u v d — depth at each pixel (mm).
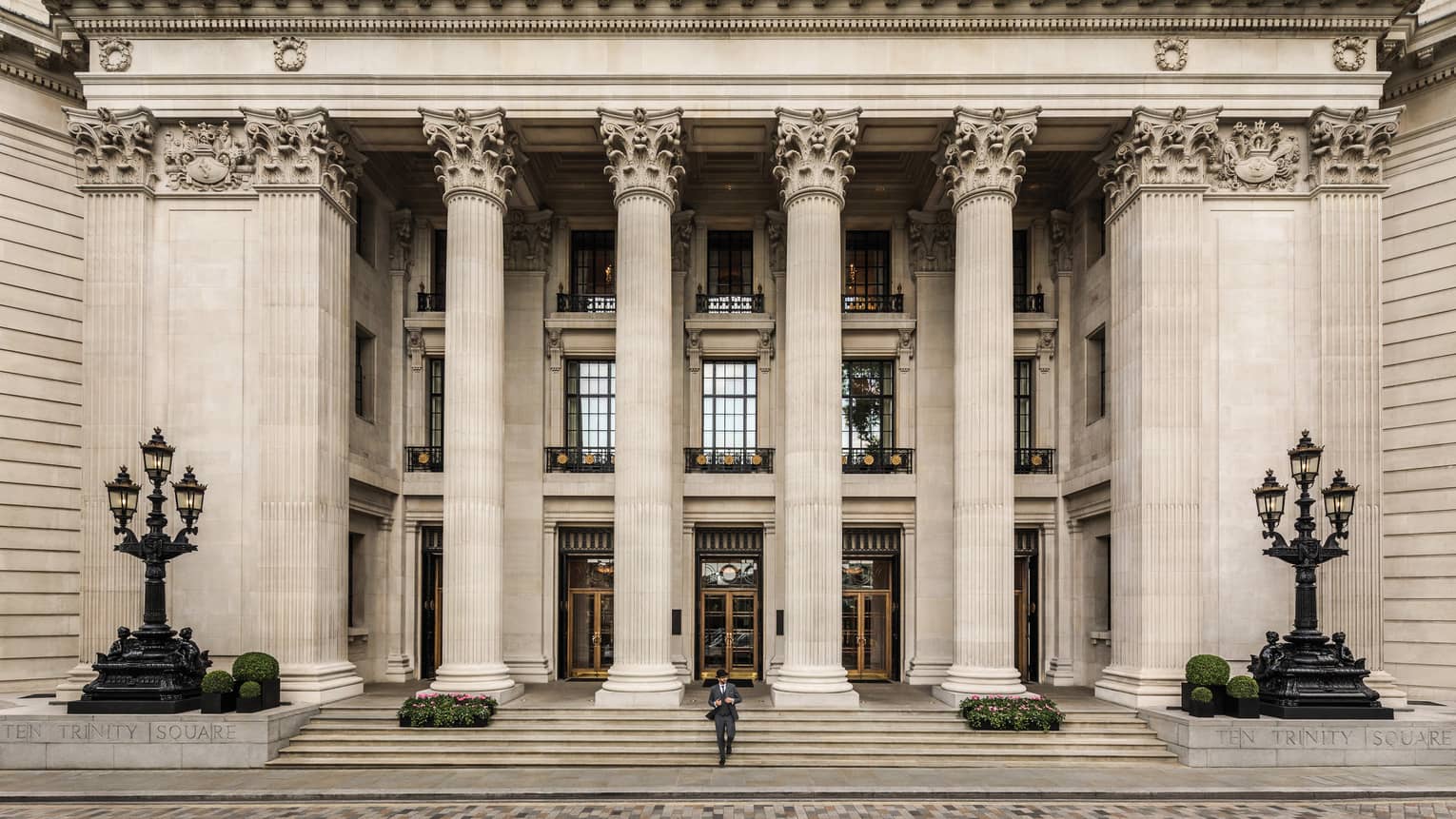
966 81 21188
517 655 25406
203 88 21406
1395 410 23688
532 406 26203
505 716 19000
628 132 21266
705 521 26016
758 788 15406
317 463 20828
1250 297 21500
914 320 26438
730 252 27234
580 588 26594
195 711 18094
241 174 21719
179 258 21734
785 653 20641
